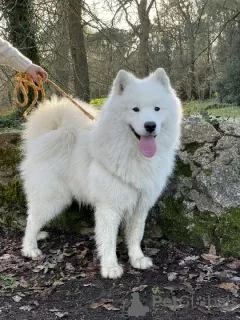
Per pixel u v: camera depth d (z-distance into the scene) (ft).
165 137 4.11
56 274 4.50
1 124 11.60
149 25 14.02
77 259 4.83
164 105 4.00
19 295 4.05
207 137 5.33
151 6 13.91
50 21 11.83
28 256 4.94
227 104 20.30
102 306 3.77
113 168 4.11
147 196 4.35
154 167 4.17
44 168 4.66
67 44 12.28
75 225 5.61
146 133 3.79
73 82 13.46
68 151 4.64
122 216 4.42
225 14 15.67
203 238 4.94
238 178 5.02
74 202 5.57
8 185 5.96
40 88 5.06
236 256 4.70
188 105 17.61
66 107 4.90
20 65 4.89
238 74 20.49
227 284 4.05
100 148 4.16
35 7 11.66
